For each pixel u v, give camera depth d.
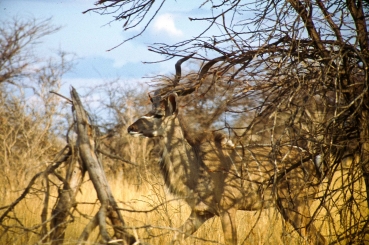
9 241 10.71
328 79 11.12
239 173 14.12
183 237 12.50
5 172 22.27
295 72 11.07
